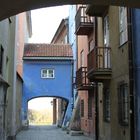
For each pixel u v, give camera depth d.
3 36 18.81
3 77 19.17
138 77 14.96
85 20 26.12
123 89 17.12
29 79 38.97
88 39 27.00
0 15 11.42
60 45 40.78
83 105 30.08
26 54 39.12
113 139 18.52
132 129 14.91
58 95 38.88
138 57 14.96
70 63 39.16
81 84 25.67
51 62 39.28
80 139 25.36
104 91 20.83
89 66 20.84
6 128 19.56
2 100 16.88
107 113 20.59
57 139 25.59
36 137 27.34
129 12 15.42
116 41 18.02
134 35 15.34
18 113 32.25
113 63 18.62
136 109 14.98
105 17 20.86
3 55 19.16
